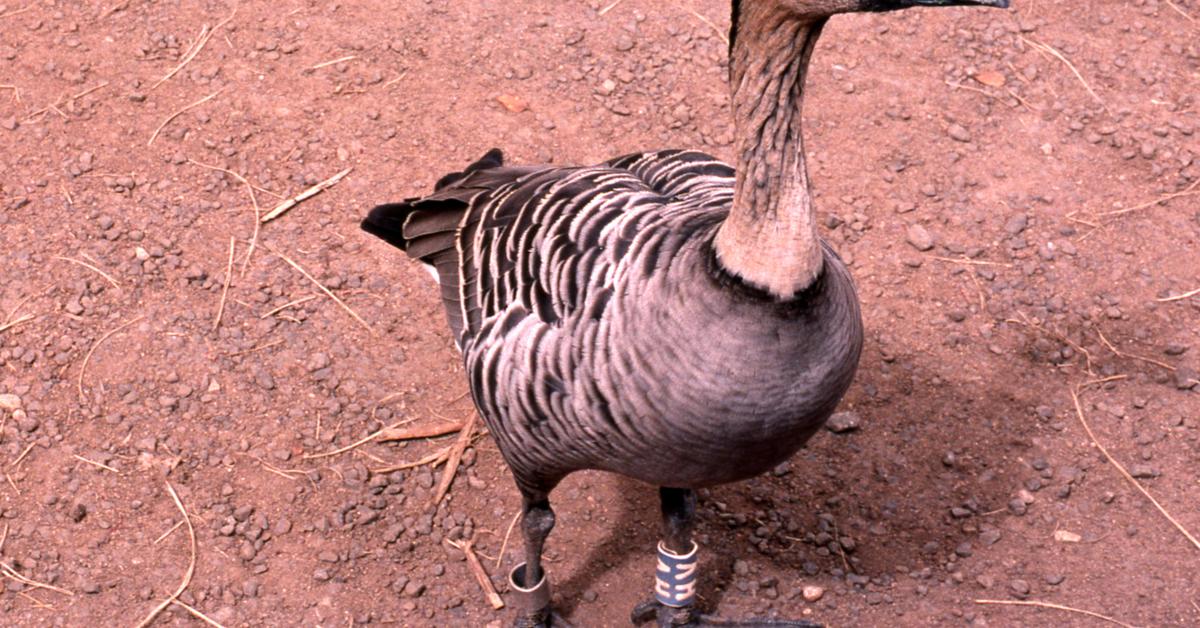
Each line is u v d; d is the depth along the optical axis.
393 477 1.42
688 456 1.13
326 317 1.53
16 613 1.32
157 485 1.40
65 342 1.48
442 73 1.75
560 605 1.35
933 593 1.35
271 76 1.73
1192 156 1.68
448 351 1.51
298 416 1.45
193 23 1.79
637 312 1.11
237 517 1.38
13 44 1.74
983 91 1.75
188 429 1.43
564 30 1.83
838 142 1.69
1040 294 1.56
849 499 1.42
